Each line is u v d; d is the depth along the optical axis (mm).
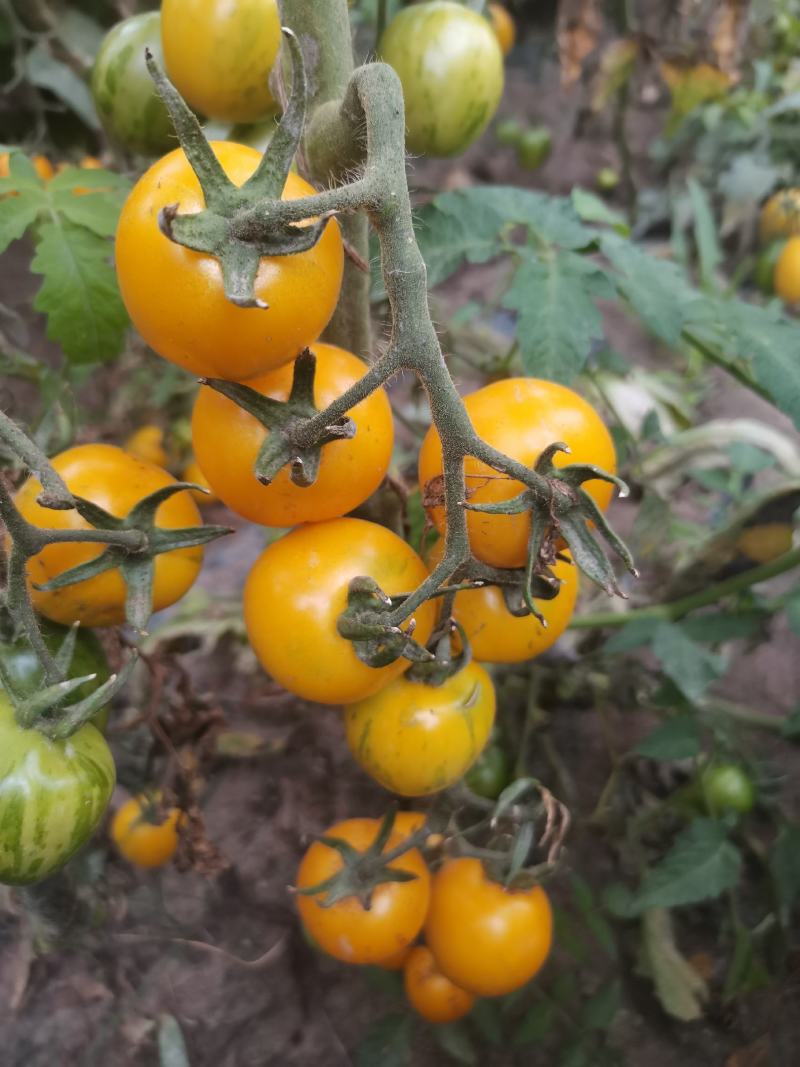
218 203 133
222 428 171
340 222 196
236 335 147
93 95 279
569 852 363
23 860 173
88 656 204
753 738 409
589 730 408
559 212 278
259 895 350
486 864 255
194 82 239
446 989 284
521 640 209
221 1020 321
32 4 384
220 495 185
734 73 446
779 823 348
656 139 897
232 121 254
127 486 193
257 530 529
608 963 338
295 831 369
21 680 183
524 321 250
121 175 281
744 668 446
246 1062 314
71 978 324
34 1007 319
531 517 159
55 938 319
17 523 156
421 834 240
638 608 389
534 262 261
